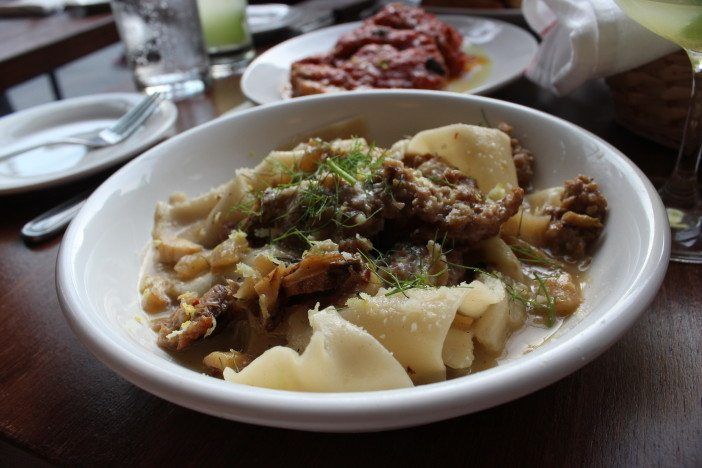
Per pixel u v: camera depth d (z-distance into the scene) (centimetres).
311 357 21
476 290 25
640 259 22
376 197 28
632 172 27
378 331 24
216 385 18
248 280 27
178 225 32
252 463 20
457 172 30
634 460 19
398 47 52
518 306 26
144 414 23
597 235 28
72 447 22
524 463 19
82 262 26
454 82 49
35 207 38
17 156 42
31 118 47
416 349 23
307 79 48
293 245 28
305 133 37
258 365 22
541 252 29
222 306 27
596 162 29
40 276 31
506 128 33
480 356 24
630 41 34
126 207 31
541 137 33
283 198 29
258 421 17
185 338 25
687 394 21
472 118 35
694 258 28
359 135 37
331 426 17
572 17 37
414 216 28
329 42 57
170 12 50
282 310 26
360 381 21
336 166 29
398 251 28
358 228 28
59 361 26
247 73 50
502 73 47
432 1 66
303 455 20
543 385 18
